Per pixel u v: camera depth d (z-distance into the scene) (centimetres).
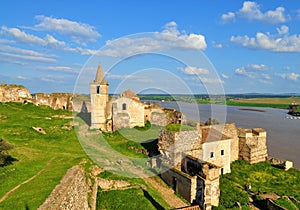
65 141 3275
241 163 3816
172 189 2566
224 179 3178
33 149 2820
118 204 2039
